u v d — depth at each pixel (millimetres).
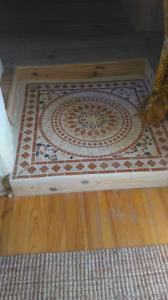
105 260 1227
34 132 1747
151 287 1140
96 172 1478
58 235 1323
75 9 3051
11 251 1271
